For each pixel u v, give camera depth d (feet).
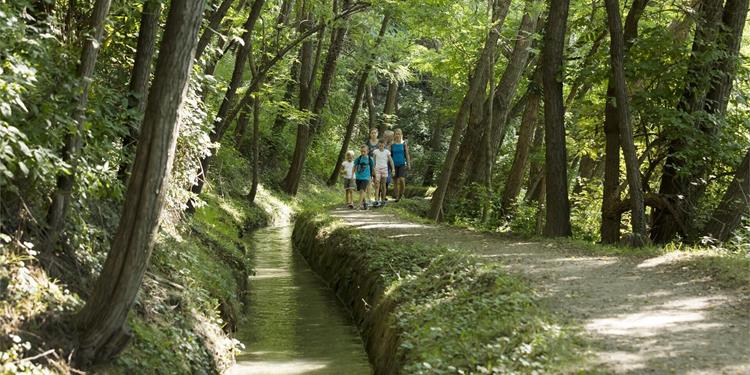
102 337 21.11
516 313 24.04
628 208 46.24
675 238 47.34
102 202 31.09
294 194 105.91
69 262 24.67
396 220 61.31
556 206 47.62
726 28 45.50
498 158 95.91
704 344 19.83
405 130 153.17
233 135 99.66
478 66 62.18
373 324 34.50
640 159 48.55
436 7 58.95
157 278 29.84
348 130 120.26
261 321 39.81
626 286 28.30
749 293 26.17
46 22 23.88
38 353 19.65
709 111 47.44
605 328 21.83
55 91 22.68
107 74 32.76
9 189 21.24
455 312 27.27
